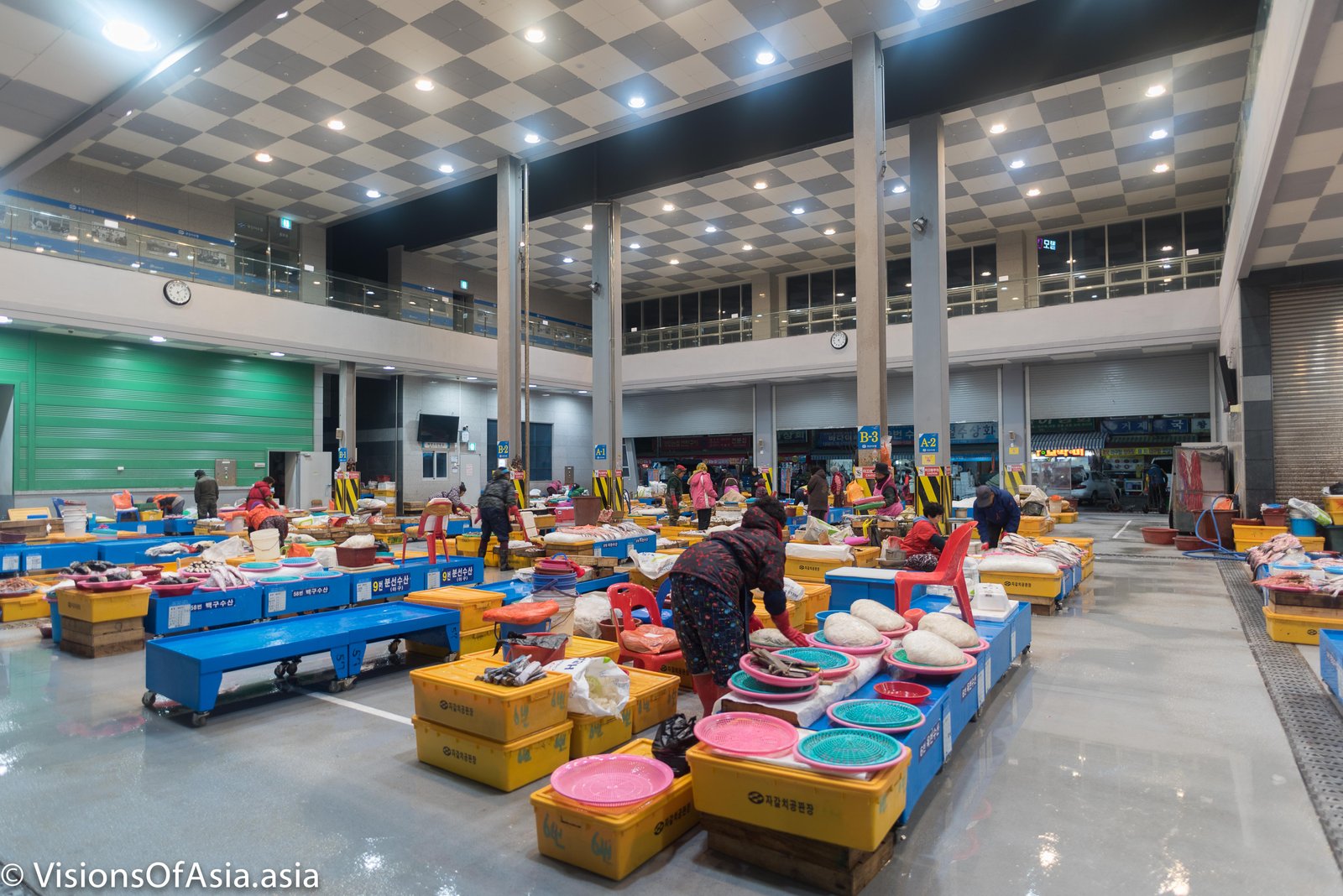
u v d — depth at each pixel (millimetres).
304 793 3037
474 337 19969
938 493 11008
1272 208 7988
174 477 15320
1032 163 15523
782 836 2361
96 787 3098
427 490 20312
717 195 17453
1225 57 11570
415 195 16516
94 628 5375
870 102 10445
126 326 13211
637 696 3643
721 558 3281
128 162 14656
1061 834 2613
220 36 4469
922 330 11812
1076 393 19078
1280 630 5410
